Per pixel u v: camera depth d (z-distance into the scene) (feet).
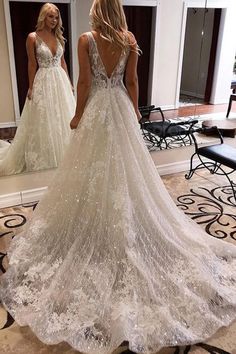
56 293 6.07
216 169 12.09
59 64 8.92
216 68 11.44
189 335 5.48
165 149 11.70
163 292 6.15
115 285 6.20
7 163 9.40
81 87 6.41
